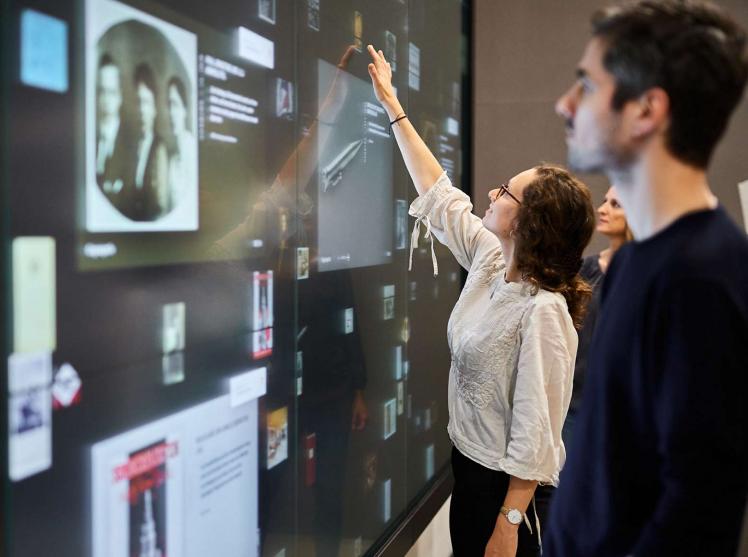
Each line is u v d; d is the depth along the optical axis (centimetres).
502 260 182
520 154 355
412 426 251
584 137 92
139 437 109
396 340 232
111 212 102
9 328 85
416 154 198
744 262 85
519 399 158
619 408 93
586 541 98
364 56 200
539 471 156
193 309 122
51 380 92
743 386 82
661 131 87
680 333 83
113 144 102
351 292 194
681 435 82
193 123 120
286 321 157
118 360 104
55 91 91
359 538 203
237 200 135
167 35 113
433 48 275
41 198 89
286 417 158
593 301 257
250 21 138
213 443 130
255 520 146
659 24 85
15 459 87
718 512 83
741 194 337
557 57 348
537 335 157
